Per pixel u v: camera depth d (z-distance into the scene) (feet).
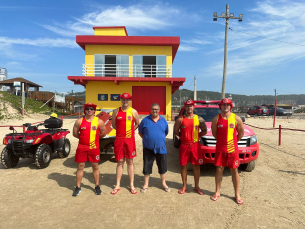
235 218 10.80
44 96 97.66
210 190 14.33
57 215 11.04
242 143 16.30
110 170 18.85
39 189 14.42
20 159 22.45
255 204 12.32
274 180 16.15
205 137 16.28
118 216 10.95
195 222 10.44
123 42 57.41
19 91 92.12
